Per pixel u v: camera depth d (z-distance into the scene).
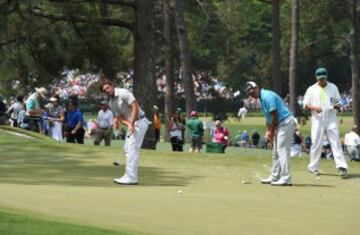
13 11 46.12
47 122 44.19
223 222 13.55
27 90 59.91
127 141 20.16
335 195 18.61
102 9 48.72
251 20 95.31
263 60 115.75
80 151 29.56
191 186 19.95
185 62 64.44
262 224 13.48
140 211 14.44
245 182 21.30
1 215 11.96
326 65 114.88
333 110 24.03
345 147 51.41
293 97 72.94
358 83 84.62
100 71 53.50
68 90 95.44
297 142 45.19
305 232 12.83
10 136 35.41
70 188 17.94
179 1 64.44
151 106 44.78
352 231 13.00
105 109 40.56
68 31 51.72
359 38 93.62
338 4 85.50
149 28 45.06
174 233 12.19
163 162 26.59
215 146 44.56
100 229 11.61
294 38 72.56
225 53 105.88
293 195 18.36
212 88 117.06
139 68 44.81
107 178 21.22
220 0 81.31
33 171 22.81
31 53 52.34
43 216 12.63
